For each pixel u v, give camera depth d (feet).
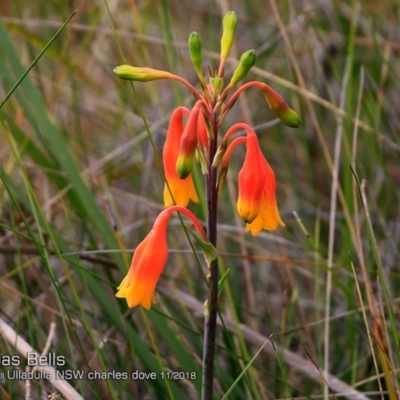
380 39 20.53
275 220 9.27
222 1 17.39
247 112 17.97
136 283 8.75
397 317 12.73
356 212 12.88
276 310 17.25
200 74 8.63
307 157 19.99
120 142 21.17
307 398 13.50
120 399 12.86
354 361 14.19
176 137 9.20
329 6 22.17
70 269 16.93
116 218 16.96
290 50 17.08
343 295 16.75
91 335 11.18
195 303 14.73
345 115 16.39
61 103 20.65
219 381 14.33
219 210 19.29
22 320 14.42
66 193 15.55
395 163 19.58
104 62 20.86
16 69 13.92
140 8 22.33
